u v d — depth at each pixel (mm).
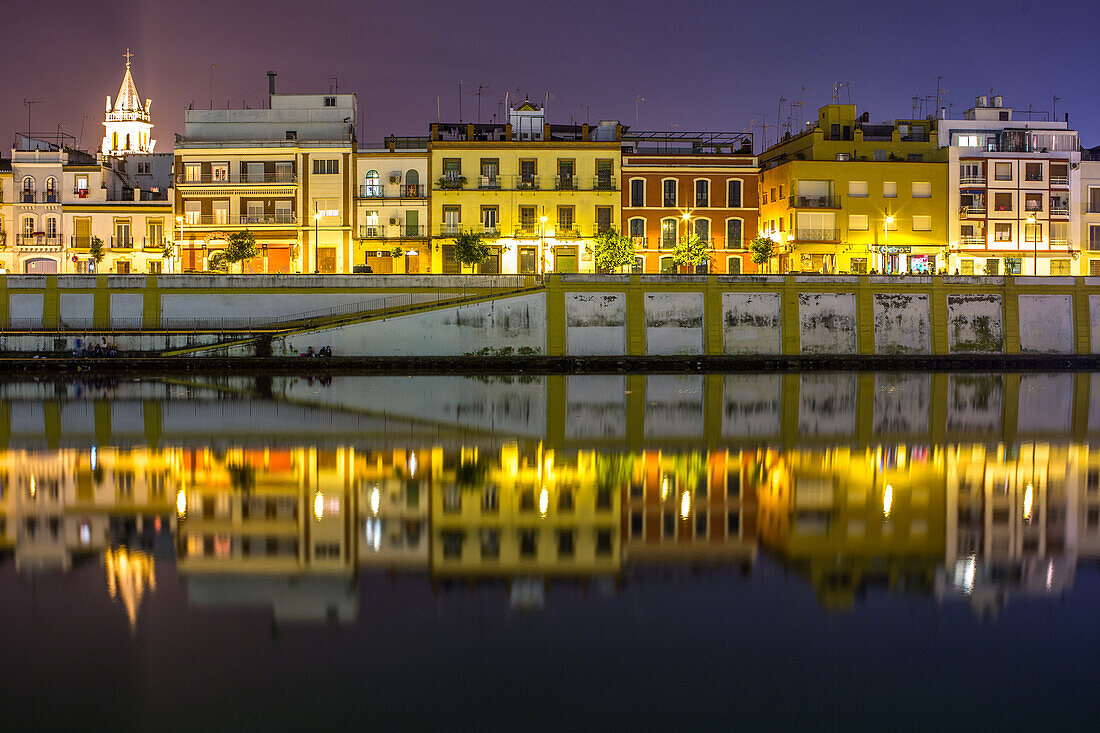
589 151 95875
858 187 95188
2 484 33438
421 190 95312
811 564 24719
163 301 78750
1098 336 86250
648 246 96625
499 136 97750
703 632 20703
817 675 19000
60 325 77938
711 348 81812
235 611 21656
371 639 20281
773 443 42031
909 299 84500
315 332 77750
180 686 18344
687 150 103250
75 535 27203
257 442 41938
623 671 19109
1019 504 30922
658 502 30938
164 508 30203
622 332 81500
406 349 79000
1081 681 18812
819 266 94562
